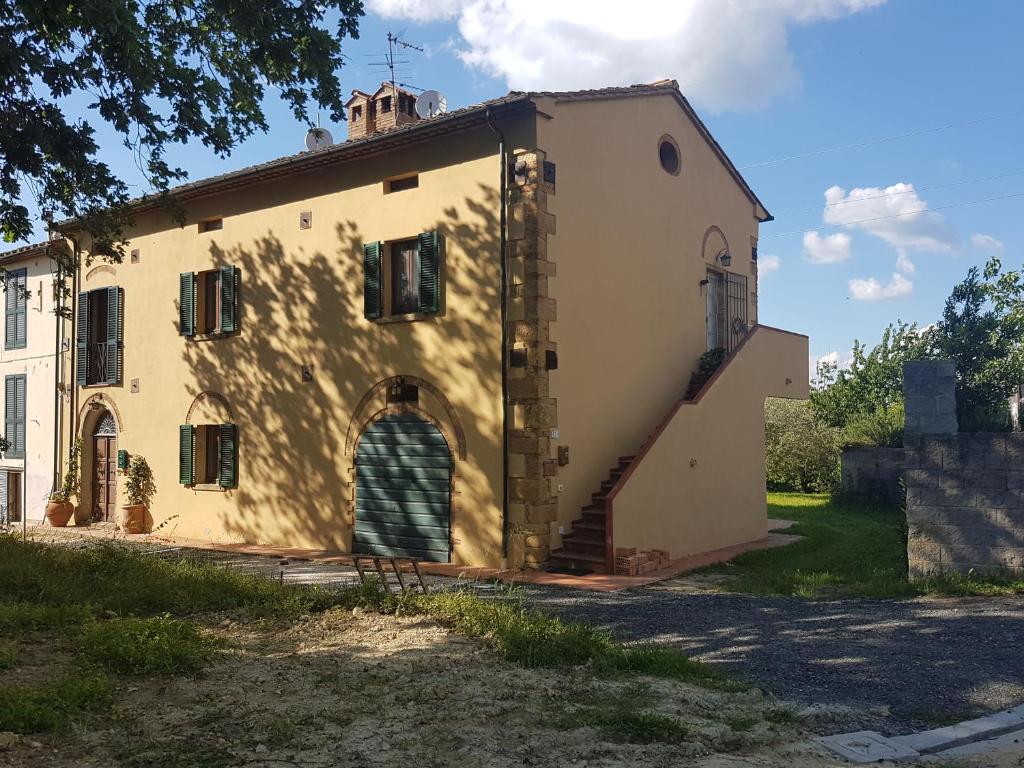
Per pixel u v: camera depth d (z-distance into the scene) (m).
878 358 28.64
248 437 15.42
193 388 16.39
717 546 14.03
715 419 14.16
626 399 13.80
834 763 4.52
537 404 11.79
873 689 5.86
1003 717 5.25
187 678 5.93
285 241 15.02
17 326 20.52
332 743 4.64
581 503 12.62
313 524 14.34
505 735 4.80
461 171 12.74
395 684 5.78
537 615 7.64
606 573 11.42
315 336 14.48
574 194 12.74
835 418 29.08
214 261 16.17
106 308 18.64
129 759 4.37
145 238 17.53
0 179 11.13
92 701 5.23
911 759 4.63
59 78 9.75
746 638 7.46
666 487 12.72
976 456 9.56
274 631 7.55
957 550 9.64
